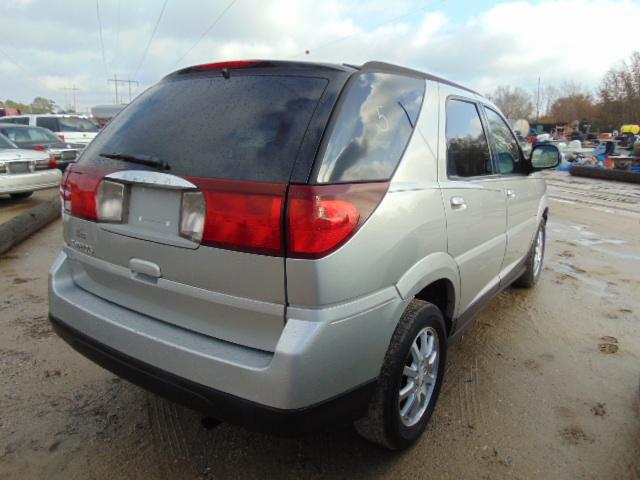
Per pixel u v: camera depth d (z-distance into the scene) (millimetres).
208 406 2100
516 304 4816
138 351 2268
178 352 2135
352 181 2096
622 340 4070
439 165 2748
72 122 16797
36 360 3482
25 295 4738
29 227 7254
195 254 2121
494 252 3561
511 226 3947
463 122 3197
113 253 2445
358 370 2141
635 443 2764
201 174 2121
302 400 1947
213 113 2328
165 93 2633
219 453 2623
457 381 3369
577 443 2758
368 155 2234
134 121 2584
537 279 5387
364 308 2117
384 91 2463
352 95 2238
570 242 7551
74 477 2428
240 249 2004
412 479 2467
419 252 2457
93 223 2506
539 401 3152
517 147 4273
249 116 2225
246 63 2447
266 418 1966
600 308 4758
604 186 15445
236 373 2000
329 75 2268
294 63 2365
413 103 2664
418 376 2625
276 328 2025
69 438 2701
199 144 2238
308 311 1954
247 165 2064
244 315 2076
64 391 3129
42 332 3922
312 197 1926
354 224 2035
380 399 2346
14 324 4055
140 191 2316
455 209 2809
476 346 3900
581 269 6055
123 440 2699
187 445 2676
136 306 2443
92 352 2467
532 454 2658
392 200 2260
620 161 18953
